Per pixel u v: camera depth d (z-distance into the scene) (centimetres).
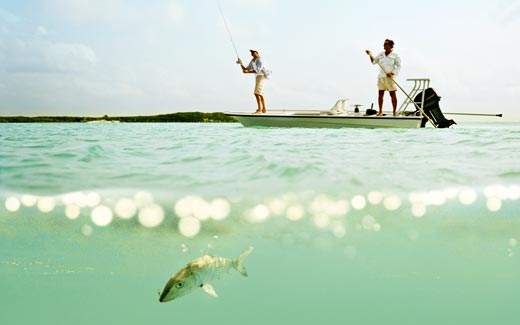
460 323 239
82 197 357
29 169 448
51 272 279
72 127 1614
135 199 353
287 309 264
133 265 292
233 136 890
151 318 256
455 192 369
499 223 320
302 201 353
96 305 256
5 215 325
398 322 241
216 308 274
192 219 330
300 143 706
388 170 441
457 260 293
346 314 253
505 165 466
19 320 236
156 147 643
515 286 271
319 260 301
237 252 309
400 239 314
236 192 370
